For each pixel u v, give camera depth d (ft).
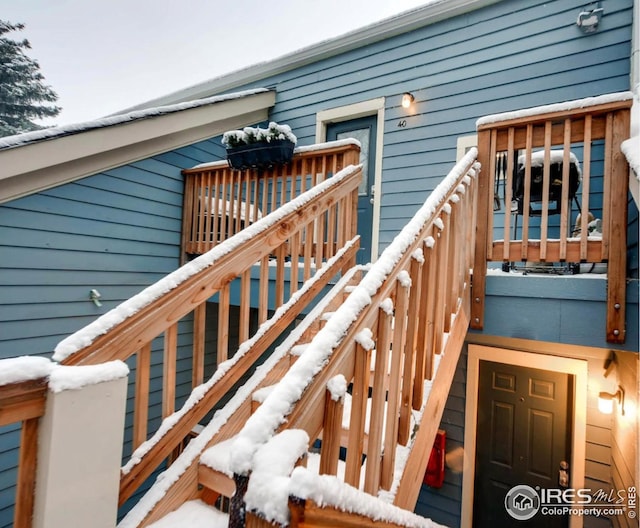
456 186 6.39
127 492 4.55
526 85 12.10
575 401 10.27
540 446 10.94
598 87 10.97
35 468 3.25
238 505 2.30
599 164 10.78
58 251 10.65
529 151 7.04
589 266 8.44
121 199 12.23
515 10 12.43
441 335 5.60
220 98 15.07
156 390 13.01
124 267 12.34
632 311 6.15
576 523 9.90
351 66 15.99
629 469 7.32
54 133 9.90
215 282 5.68
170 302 4.99
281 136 10.04
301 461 2.50
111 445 3.65
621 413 8.39
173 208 13.94
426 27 14.21
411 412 4.84
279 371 6.77
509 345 11.28
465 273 7.02
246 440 2.47
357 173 9.58
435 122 13.80
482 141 7.50
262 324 6.78
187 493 5.11
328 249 9.19
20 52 59.77
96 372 3.58
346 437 5.20
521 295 7.03
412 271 4.75
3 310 9.57
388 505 3.07
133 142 11.98
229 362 5.97
